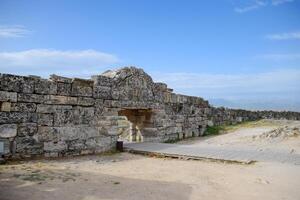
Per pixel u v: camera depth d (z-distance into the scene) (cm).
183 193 721
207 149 1353
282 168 980
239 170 977
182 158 1192
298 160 1105
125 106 1480
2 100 995
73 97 1220
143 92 1619
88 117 1280
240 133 2155
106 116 1365
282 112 3709
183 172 950
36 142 1088
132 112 1758
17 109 1034
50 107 1135
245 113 3106
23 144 1048
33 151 1078
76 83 1235
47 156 1122
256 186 784
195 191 739
